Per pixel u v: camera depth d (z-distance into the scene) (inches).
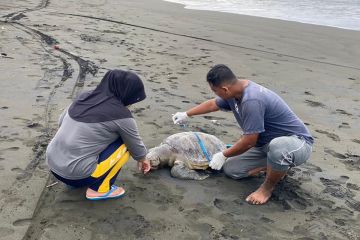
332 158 170.7
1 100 197.9
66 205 125.3
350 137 193.8
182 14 523.5
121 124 120.0
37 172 140.6
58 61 269.9
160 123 190.9
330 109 230.7
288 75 290.2
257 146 141.4
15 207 121.3
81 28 378.9
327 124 208.7
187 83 252.8
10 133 166.2
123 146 126.7
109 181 127.6
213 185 144.2
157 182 143.0
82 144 118.6
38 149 155.7
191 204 131.8
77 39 334.0
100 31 375.6
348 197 142.0
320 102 241.0
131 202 130.1
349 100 247.8
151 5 591.5
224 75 126.3
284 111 133.0
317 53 363.9
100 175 124.3
